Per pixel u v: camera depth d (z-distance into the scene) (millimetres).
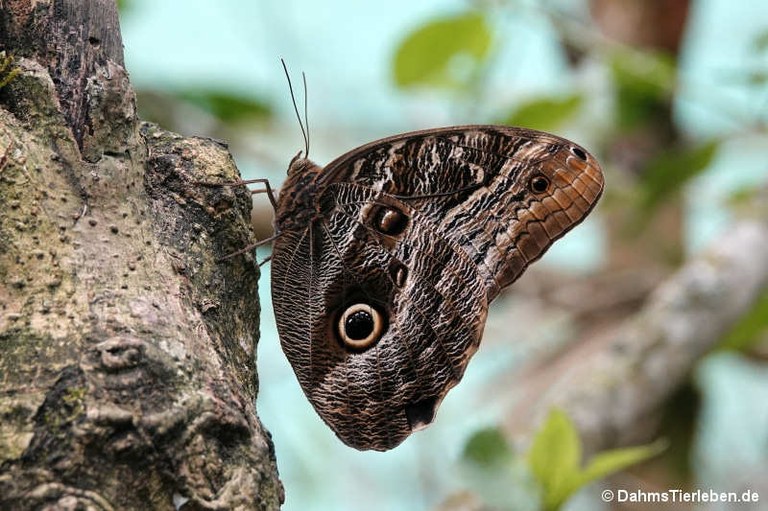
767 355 1349
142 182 1090
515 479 1144
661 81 1294
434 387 1139
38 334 1060
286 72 1175
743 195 1326
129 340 1060
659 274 1353
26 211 1072
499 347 1352
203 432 1060
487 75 1293
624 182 1332
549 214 1135
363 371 1141
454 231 1139
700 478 1332
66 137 1082
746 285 1273
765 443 1335
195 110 1286
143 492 1054
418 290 1141
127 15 1270
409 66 1288
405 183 1141
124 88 1089
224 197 1097
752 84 1278
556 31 1291
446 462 1305
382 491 1315
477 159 1138
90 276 1069
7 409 1052
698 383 1337
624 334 1263
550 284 1357
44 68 1085
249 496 1062
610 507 1315
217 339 1082
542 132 1134
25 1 1088
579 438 1220
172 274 1081
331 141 1345
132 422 1053
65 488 1048
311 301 1148
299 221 1148
